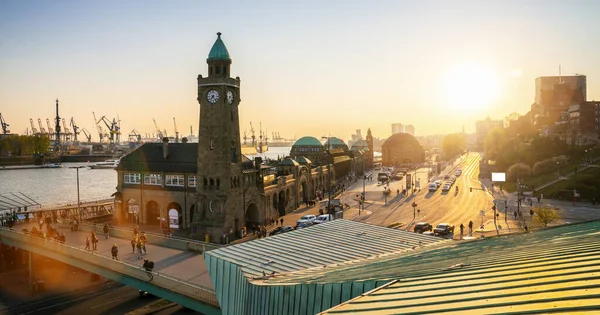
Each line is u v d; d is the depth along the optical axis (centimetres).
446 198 13938
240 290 3769
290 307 2809
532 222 9531
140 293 6900
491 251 2767
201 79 8800
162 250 6719
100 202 13100
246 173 9444
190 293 4744
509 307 1423
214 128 8794
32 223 9550
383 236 5216
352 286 2411
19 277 7950
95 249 6762
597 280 1520
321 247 4691
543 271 1792
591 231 2973
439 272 2156
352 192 16012
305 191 13762
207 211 8862
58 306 6569
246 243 4853
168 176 10012
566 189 12962
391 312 1612
